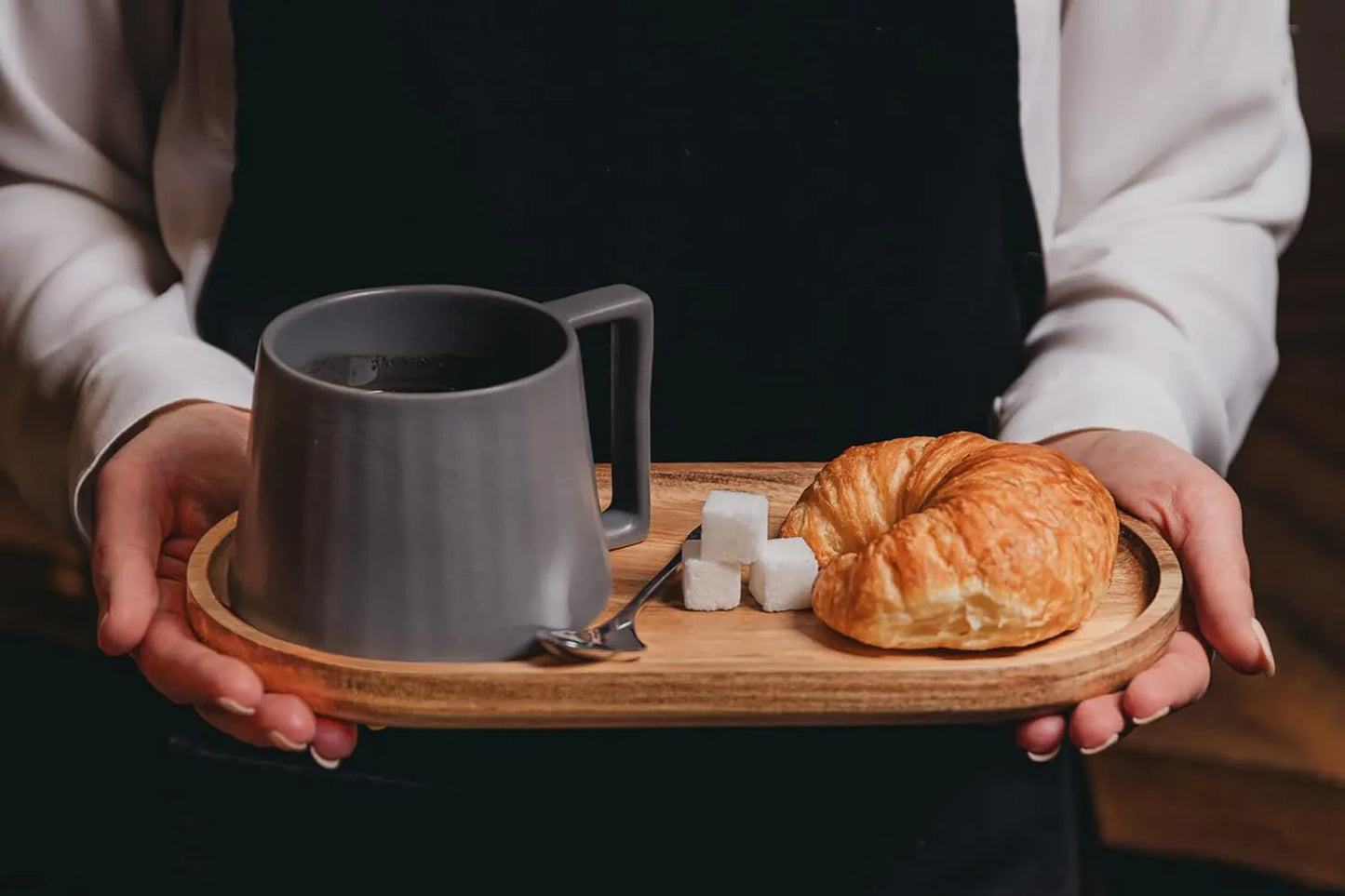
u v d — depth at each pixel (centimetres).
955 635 85
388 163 102
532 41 100
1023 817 103
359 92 101
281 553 84
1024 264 107
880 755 103
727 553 88
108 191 109
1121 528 93
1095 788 151
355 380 86
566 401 84
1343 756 144
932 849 103
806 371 105
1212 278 107
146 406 98
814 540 91
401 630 84
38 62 107
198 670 84
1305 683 156
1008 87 101
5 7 106
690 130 101
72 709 150
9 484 162
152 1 106
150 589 88
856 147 101
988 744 103
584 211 102
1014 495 86
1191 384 104
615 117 101
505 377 86
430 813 104
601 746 103
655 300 104
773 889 104
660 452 107
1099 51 109
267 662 84
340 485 83
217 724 87
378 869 105
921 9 99
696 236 103
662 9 99
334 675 84
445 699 84
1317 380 214
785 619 88
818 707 84
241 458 96
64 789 147
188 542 94
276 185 103
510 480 83
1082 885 110
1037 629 85
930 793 103
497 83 100
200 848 106
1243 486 190
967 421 108
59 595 153
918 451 92
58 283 104
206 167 107
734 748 103
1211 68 109
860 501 91
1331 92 260
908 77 100
